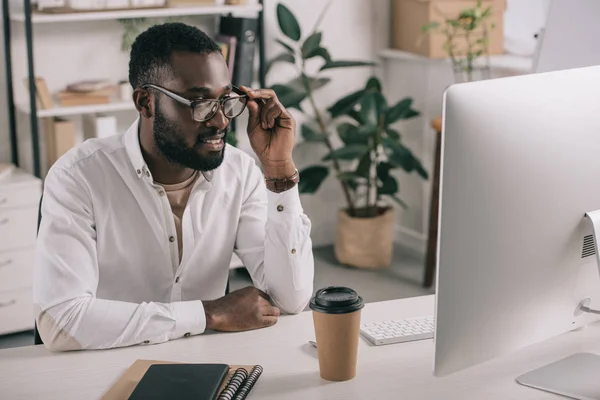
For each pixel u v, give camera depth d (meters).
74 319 1.82
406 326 1.87
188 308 1.87
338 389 1.58
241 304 1.91
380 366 1.69
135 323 1.82
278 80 5.00
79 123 4.54
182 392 1.50
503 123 1.40
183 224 2.12
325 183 5.24
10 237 3.86
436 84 4.84
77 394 1.59
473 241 1.41
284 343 1.83
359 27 5.16
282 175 2.03
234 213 2.21
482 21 4.45
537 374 1.63
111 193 2.06
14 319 3.92
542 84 1.46
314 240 5.29
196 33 1.97
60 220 1.97
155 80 1.95
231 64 4.53
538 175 1.46
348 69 5.18
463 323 1.44
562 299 1.56
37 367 1.72
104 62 4.50
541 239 1.49
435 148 4.41
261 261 2.16
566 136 1.48
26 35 3.98
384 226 4.81
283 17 4.73
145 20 4.52
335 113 4.86
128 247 2.09
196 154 1.96
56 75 4.41
